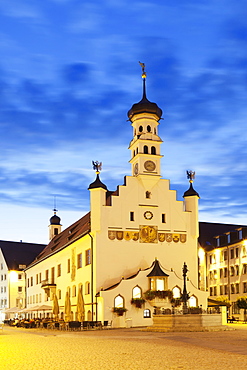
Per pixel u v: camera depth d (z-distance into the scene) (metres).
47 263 84.12
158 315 43.31
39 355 22.70
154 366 18.05
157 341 29.88
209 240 94.88
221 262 86.81
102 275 58.47
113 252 59.44
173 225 62.84
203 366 17.84
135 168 64.19
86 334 42.22
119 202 60.91
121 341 30.86
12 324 81.12
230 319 71.38
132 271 59.69
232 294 82.31
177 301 56.94
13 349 26.20
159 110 65.69
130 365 18.45
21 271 116.62
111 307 55.50
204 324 41.69
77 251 66.56
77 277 65.88
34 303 92.06
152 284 57.81
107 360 20.23
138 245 60.69
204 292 59.53
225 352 22.70
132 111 65.56
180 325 41.66
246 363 18.62
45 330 55.59
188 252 62.88
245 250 78.94
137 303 55.97
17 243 124.88
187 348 24.80
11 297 114.69
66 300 60.12
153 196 62.72
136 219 61.28
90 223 60.41
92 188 60.12
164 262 61.38
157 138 64.69
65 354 23.03
